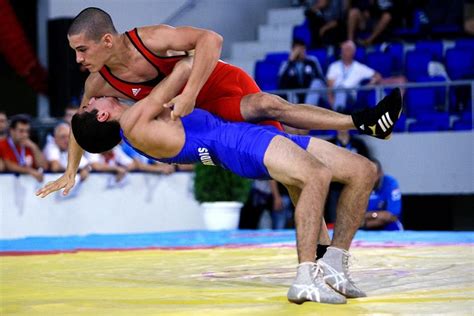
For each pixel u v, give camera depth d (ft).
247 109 25.63
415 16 81.87
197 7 82.28
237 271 31.40
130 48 25.18
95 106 25.32
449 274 29.19
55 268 33.63
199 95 26.23
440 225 72.38
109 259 37.17
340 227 24.72
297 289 22.62
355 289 23.90
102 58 25.00
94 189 58.39
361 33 82.43
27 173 54.85
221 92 26.18
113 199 59.62
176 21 80.48
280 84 72.49
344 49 70.95
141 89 25.93
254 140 24.08
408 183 66.90
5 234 53.78
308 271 22.85
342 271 24.17
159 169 62.49
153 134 24.48
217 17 84.12
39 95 79.82
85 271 32.27
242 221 65.62
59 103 76.89
